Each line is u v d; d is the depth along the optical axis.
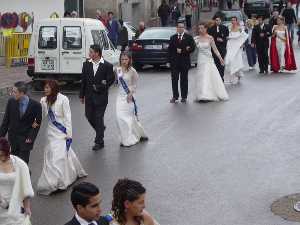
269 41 29.95
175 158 14.23
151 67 33.53
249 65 31.33
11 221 9.02
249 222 10.32
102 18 36.22
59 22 25.00
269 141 15.66
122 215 6.31
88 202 6.22
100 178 12.83
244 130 16.89
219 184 12.31
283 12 45.25
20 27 34.78
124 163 13.91
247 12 61.31
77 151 15.05
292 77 27.98
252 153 14.55
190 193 11.81
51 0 36.47
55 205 11.40
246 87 24.86
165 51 31.16
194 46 21.36
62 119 12.27
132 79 15.64
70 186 12.34
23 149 11.87
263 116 18.75
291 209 10.86
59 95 12.30
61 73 25.03
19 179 9.09
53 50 25.00
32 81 25.84
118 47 35.53
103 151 15.02
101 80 15.27
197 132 16.73
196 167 13.49
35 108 11.88
